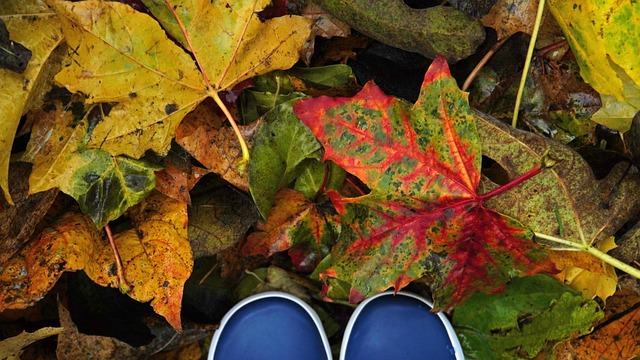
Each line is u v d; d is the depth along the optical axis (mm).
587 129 506
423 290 555
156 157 456
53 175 434
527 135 439
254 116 482
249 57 432
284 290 556
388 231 455
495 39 476
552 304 492
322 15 474
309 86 482
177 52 416
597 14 423
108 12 393
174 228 466
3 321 503
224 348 520
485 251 456
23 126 449
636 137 458
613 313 527
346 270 459
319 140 429
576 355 522
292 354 519
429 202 442
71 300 502
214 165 453
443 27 439
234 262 534
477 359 524
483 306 520
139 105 422
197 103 433
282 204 492
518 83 504
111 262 456
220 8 413
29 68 411
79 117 438
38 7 409
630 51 425
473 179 434
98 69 405
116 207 447
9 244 447
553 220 452
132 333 504
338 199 448
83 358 496
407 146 431
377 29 448
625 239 474
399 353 517
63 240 450
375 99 423
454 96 420
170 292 456
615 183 455
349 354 524
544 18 478
